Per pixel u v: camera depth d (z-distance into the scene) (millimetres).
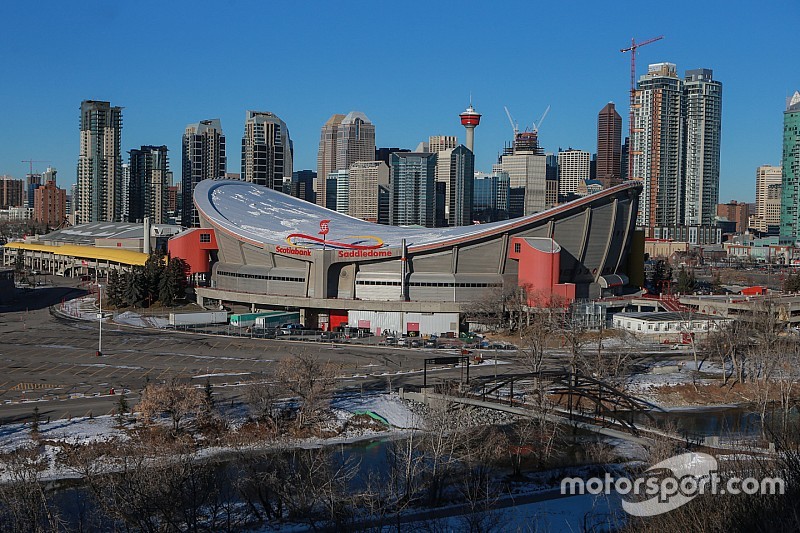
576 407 139125
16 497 82188
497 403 129625
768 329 174750
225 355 177000
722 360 167000
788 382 149000
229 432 120562
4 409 129375
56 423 121938
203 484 88250
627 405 132750
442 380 155125
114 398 137000
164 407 120938
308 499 92938
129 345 188375
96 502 87000
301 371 131125
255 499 97188
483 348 192375
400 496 95688
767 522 54969
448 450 111250
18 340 193875
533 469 110938
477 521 84562
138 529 82250
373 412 132125
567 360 172875
